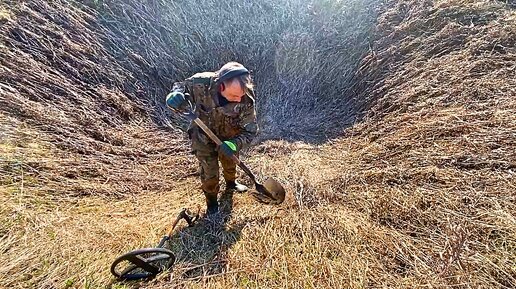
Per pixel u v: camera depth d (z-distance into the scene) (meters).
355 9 5.95
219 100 3.21
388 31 5.57
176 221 3.38
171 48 5.80
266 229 3.48
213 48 5.95
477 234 3.12
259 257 3.20
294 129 5.21
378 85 5.19
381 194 3.69
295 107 5.55
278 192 3.49
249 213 3.70
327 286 2.90
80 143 4.35
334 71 5.68
